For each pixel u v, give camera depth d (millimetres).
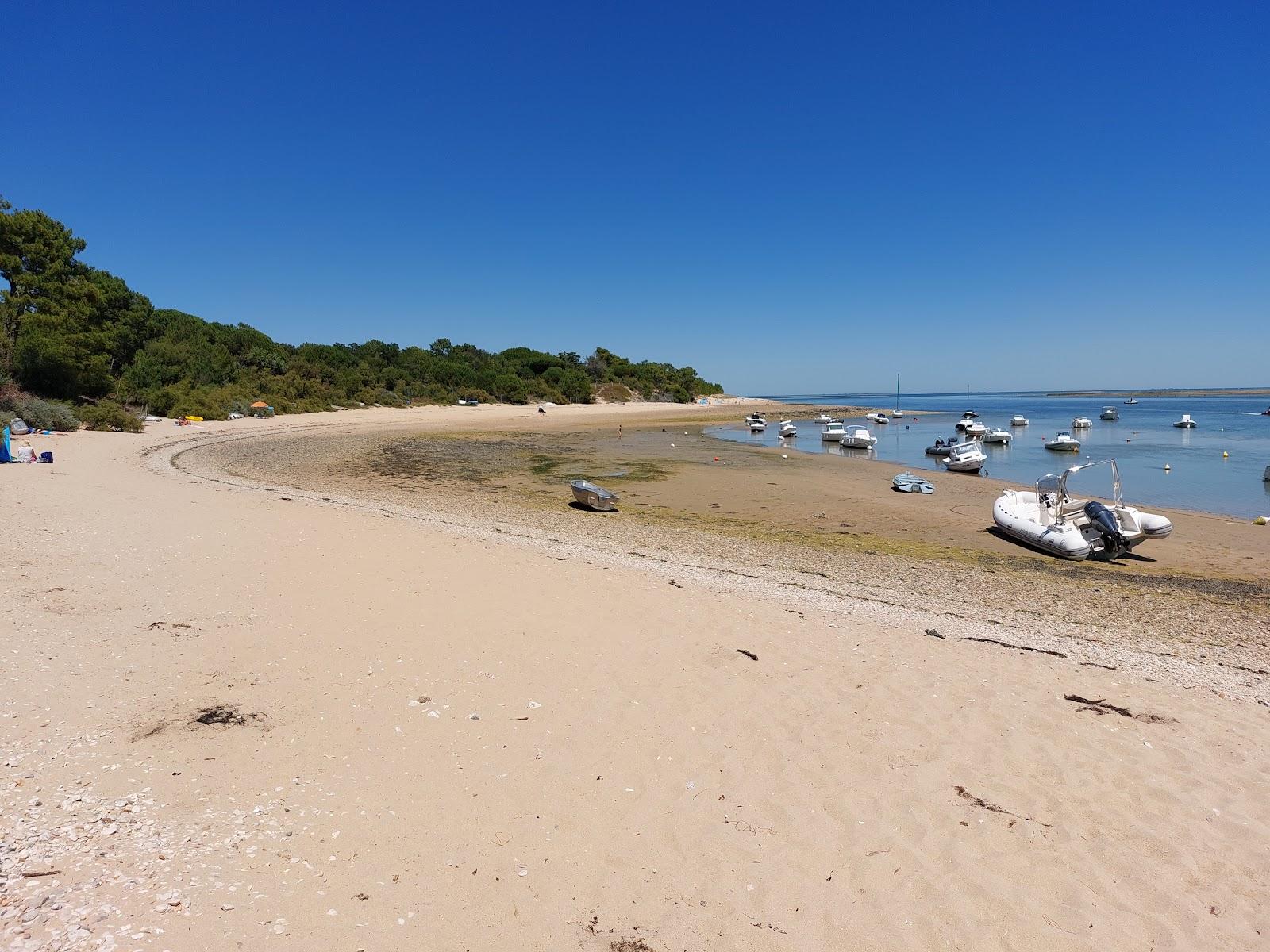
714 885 3826
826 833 4344
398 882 3602
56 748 4520
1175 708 6539
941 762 5254
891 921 3635
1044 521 16828
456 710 5637
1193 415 79375
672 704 6031
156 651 6293
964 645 8359
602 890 3719
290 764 4633
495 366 88250
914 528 17938
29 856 3434
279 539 11258
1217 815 4684
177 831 3797
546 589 9172
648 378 111375
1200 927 3672
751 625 8367
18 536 10047
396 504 19469
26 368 32406
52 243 34438
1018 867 4109
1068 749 5551
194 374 49875
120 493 15039
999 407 121688
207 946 3000
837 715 5980
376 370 69500
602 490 20219
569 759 5027
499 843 4027
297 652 6543
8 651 5926
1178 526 18219
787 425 49750
